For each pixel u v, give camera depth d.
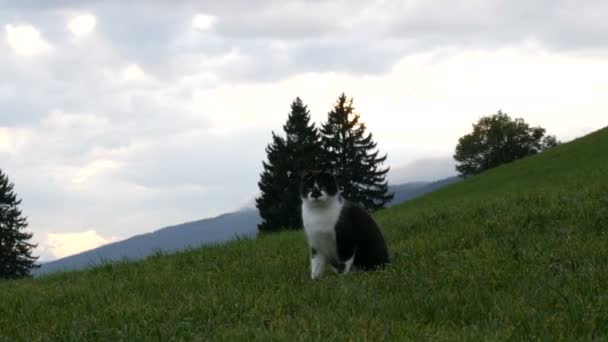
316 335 6.46
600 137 48.97
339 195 11.44
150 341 7.03
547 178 38.41
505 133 119.88
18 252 72.50
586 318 6.31
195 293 9.48
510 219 13.67
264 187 77.12
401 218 20.64
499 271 8.62
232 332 6.86
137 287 11.25
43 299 10.95
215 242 19.08
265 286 9.47
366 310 7.58
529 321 6.44
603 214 12.66
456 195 45.94
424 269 9.70
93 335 7.53
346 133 83.81
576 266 8.70
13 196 72.88
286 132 79.12
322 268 11.48
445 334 6.35
